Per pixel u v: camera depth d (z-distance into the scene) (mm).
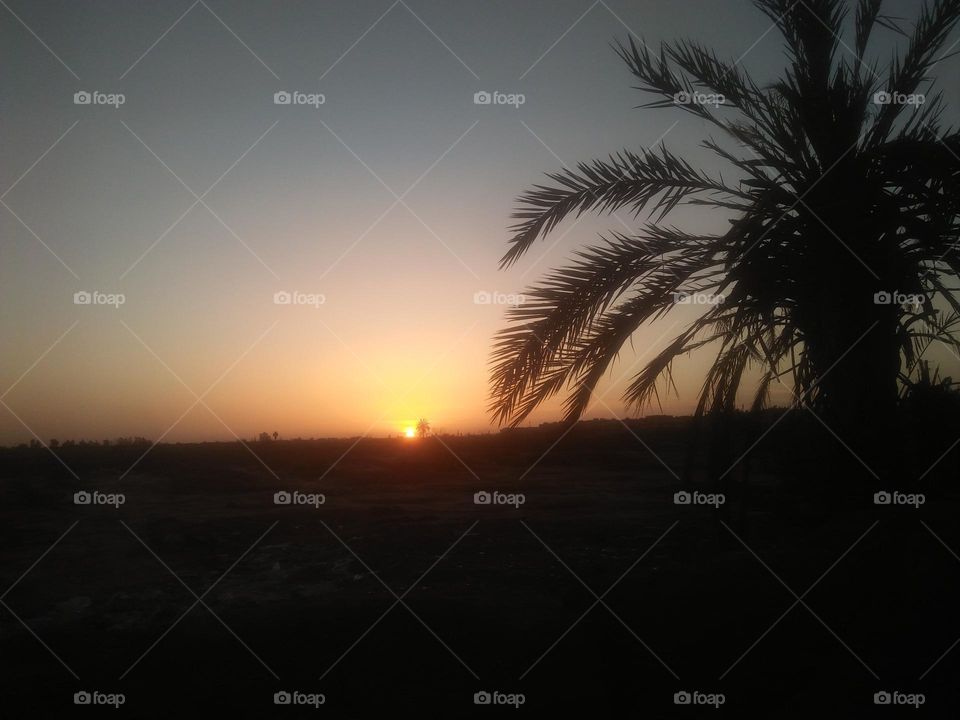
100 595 9750
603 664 5359
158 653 6750
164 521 16609
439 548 13258
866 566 5668
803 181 6367
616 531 14391
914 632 4762
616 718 4770
